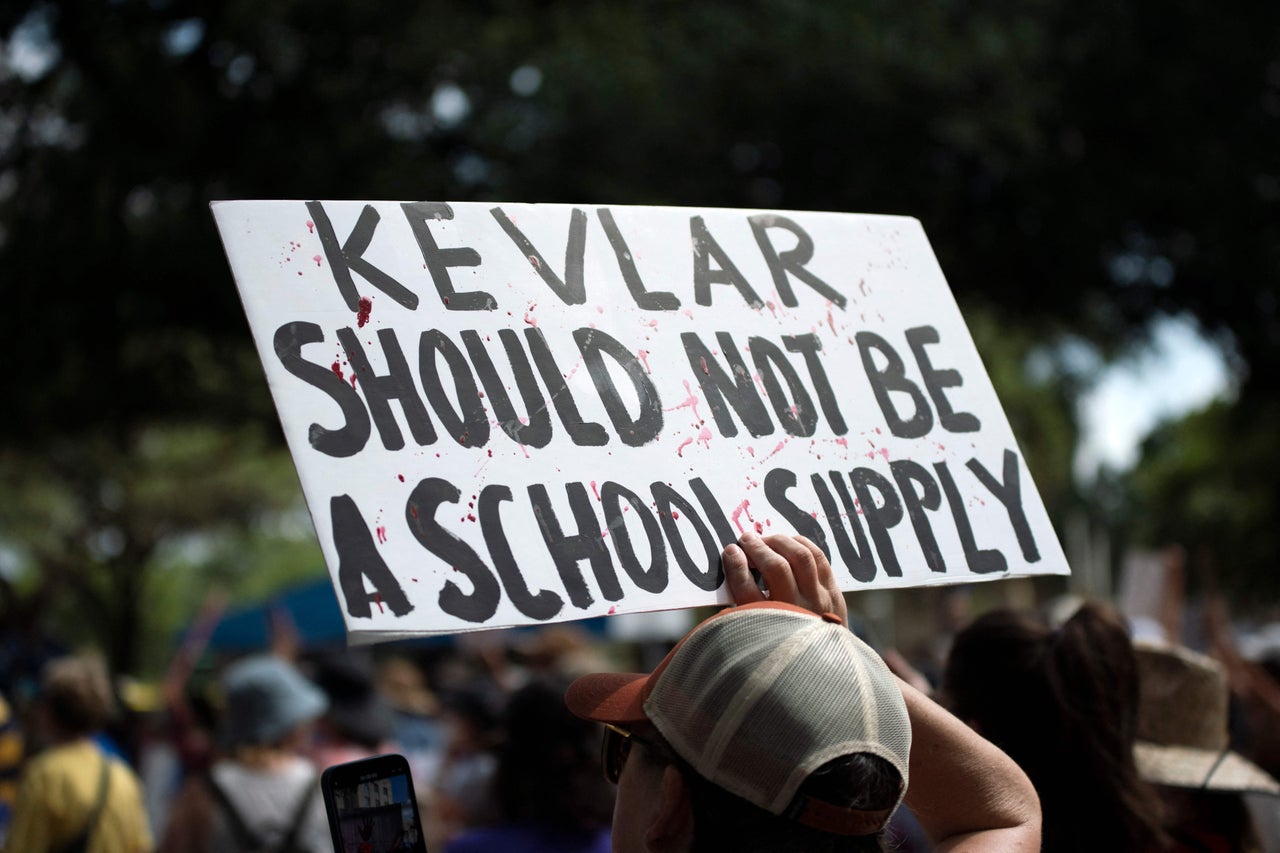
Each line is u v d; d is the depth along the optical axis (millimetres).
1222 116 10273
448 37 8594
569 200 8797
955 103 9109
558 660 5953
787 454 1713
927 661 6562
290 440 1470
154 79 8195
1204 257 10445
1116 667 2070
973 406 1874
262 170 8648
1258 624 9562
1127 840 2002
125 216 8469
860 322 1865
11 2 7957
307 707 3773
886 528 1729
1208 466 22438
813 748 1282
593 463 1592
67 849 3967
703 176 9094
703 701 1320
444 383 1563
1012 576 1777
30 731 4824
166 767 7059
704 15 8602
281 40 8812
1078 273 10648
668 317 1734
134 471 23719
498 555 1492
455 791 4660
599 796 2889
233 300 9180
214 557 40375
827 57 8492
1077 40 9859
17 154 8195
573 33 8758
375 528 1452
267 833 3600
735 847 1298
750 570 1608
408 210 1640
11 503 26656
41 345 8938
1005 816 1607
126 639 25797
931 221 10078
